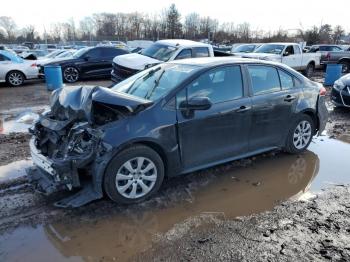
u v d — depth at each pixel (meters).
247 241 3.29
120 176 3.82
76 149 3.70
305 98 5.47
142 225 3.58
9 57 13.70
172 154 4.14
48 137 4.08
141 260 3.04
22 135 6.53
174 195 4.22
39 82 15.02
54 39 73.50
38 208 3.84
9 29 73.00
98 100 3.80
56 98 4.23
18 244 3.24
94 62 15.13
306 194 4.32
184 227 3.54
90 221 3.64
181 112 4.14
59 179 3.59
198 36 68.94
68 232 3.44
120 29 79.69
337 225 3.57
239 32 61.38
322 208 3.94
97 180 3.70
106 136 3.69
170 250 3.17
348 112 9.12
